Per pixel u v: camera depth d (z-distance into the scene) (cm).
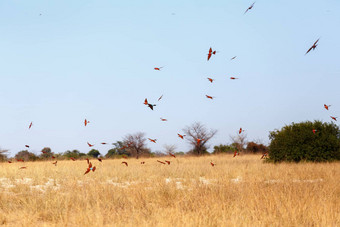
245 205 1316
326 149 3500
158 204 1403
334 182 1866
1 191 1725
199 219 1075
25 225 1079
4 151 4484
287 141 3591
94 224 1056
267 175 2392
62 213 1231
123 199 1504
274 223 1062
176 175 2494
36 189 1827
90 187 1716
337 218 1105
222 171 2611
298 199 1384
